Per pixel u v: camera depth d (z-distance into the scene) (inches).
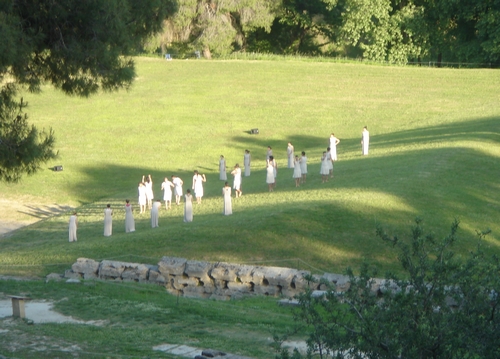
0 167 692.7
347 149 1790.1
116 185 1790.1
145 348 565.3
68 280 842.2
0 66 648.4
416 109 2224.4
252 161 1889.8
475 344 323.9
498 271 358.6
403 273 866.1
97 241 1122.7
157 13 806.5
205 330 625.3
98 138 2154.3
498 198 1149.1
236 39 3152.1
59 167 1878.7
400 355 319.9
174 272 843.4
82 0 697.0
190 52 3144.7
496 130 1694.1
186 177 1800.0
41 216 1557.6
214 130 2191.2
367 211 1058.7
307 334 599.8
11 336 596.7
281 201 1217.4
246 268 815.1
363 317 343.3
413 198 1113.4
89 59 719.7
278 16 3304.6
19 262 1027.3
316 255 938.7
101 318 673.6
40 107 2418.8
